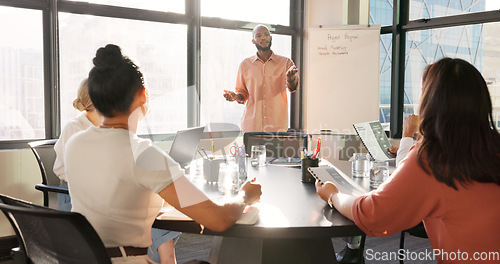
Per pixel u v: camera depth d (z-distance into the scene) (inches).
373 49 188.5
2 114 137.4
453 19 172.4
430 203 47.6
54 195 104.5
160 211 57.6
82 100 90.6
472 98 46.3
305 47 207.5
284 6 203.9
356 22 196.2
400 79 192.2
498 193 46.3
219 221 49.1
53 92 143.6
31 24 140.3
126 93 49.3
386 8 192.4
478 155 45.7
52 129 144.6
